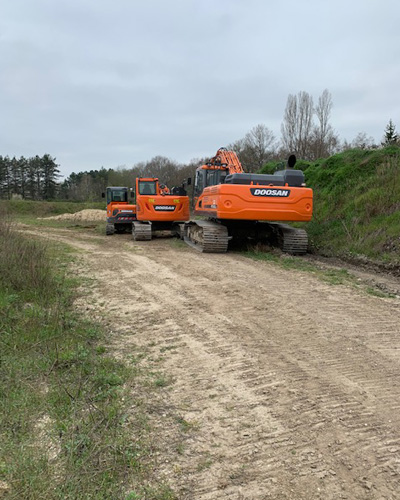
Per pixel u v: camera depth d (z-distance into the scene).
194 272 8.90
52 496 2.49
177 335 5.26
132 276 8.82
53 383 3.93
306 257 11.36
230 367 4.29
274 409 3.47
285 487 2.59
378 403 3.51
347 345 4.74
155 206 15.89
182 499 2.51
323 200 15.23
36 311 5.95
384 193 12.52
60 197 79.00
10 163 74.94
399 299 6.67
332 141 37.59
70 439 3.05
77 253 12.38
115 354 4.71
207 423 3.31
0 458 2.84
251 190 10.59
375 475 2.67
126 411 3.48
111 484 2.62
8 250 8.12
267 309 6.11
